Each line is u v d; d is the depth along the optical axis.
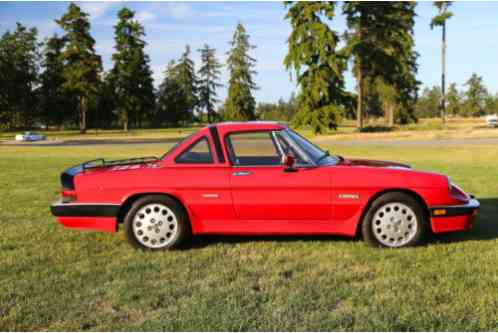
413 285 4.18
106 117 87.12
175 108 96.44
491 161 17.20
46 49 80.88
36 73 84.44
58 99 81.44
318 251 5.29
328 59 42.16
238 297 3.98
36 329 3.47
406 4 48.94
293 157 5.28
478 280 4.26
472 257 4.97
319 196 5.32
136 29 73.62
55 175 13.60
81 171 5.74
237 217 5.44
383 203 5.34
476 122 79.75
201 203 5.41
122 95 74.25
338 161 5.86
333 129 44.34
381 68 49.06
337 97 44.03
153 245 5.50
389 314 3.57
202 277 4.53
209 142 5.52
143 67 76.00
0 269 4.83
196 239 5.96
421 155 21.56
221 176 5.39
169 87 97.06
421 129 49.00
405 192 5.44
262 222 5.45
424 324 3.40
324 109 43.28
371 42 48.12
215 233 5.49
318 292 4.05
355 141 35.97
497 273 4.46
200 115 98.19
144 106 76.81
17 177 13.03
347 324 3.44
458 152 22.97
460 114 141.00
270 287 4.20
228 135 5.54
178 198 5.44
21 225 6.85
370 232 5.39
